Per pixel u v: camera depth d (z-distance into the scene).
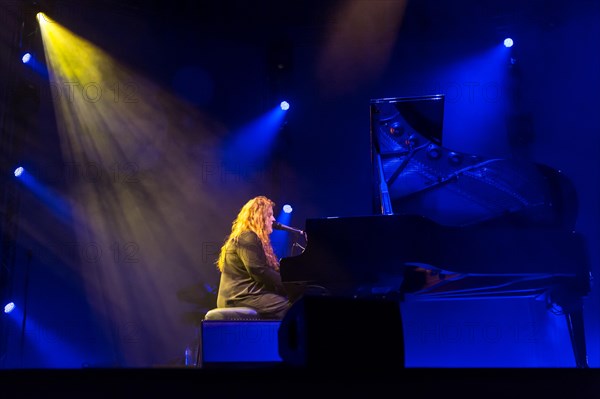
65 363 6.66
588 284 3.51
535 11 7.10
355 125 7.46
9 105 6.58
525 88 7.17
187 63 7.62
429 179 3.80
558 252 3.49
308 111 7.53
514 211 3.68
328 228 3.49
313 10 7.52
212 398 1.83
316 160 7.41
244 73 7.66
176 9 7.50
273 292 4.37
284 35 7.63
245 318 4.20
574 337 3.60
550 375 1.96
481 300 6.57
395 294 3.75
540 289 3.93
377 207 3.85
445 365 6.51
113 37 7.43
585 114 7.00
